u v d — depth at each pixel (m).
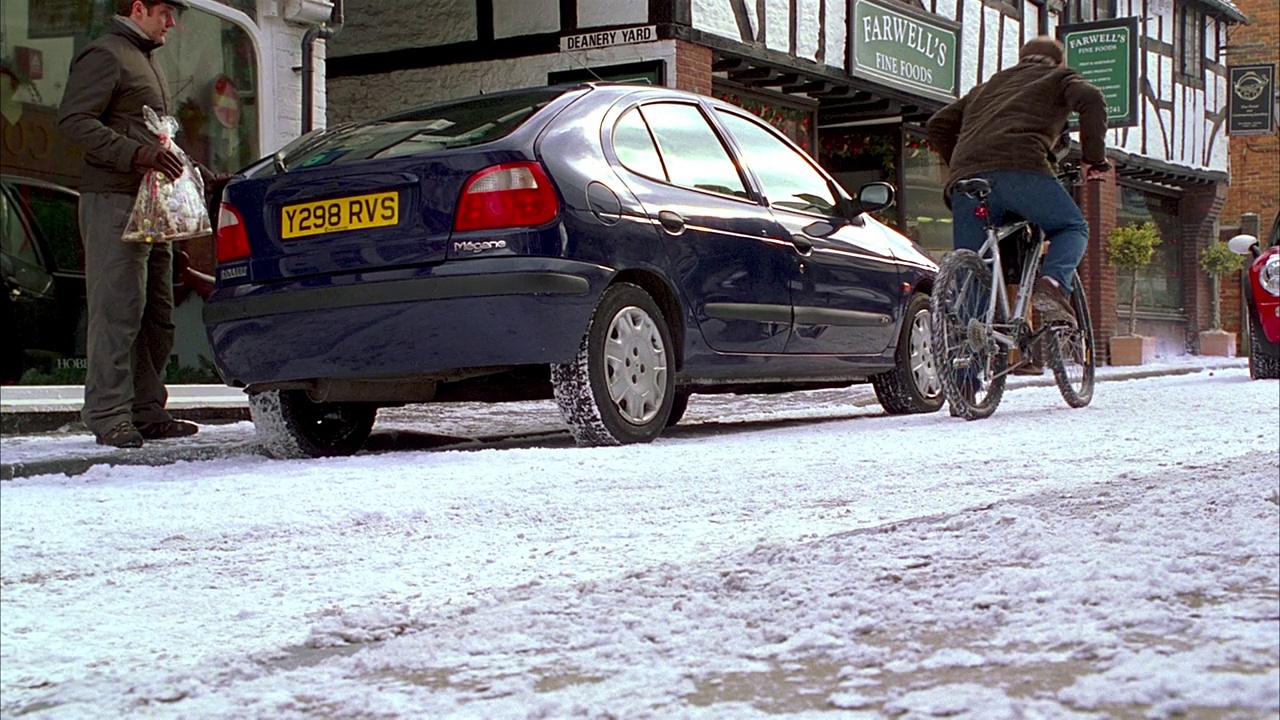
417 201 5.59
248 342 5.91
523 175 5.53
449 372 5.89
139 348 6.58
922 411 8.04
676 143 6.48
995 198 7.14
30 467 5.25
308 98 10.30
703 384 6.53
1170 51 24.62
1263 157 30.14
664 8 12.70
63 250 8.49
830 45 14.84
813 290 7.00
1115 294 22.81
